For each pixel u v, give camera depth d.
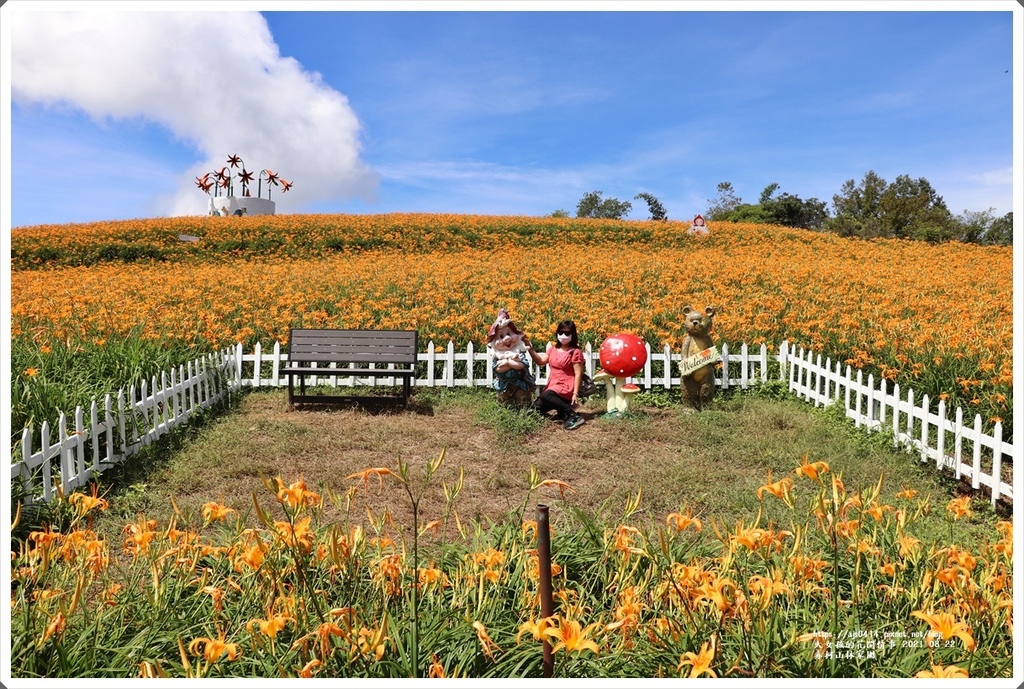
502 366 7.57
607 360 7.50
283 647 2.40
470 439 6.79
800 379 8.91
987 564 2.75
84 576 2.55
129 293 15.16
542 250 27.52
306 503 2.31
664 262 19.97
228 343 10.65
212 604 2.74
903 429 6.80
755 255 24.56
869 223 53.50
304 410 8.18
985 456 6.16
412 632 2.27
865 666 2.41
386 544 2.84
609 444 6.61
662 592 2.60
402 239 29.81
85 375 7.25
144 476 5.50
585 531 3.38
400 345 8.54
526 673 2.39
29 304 12.09
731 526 4.20
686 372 7.90
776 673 2.31
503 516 4.58
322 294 14.41
